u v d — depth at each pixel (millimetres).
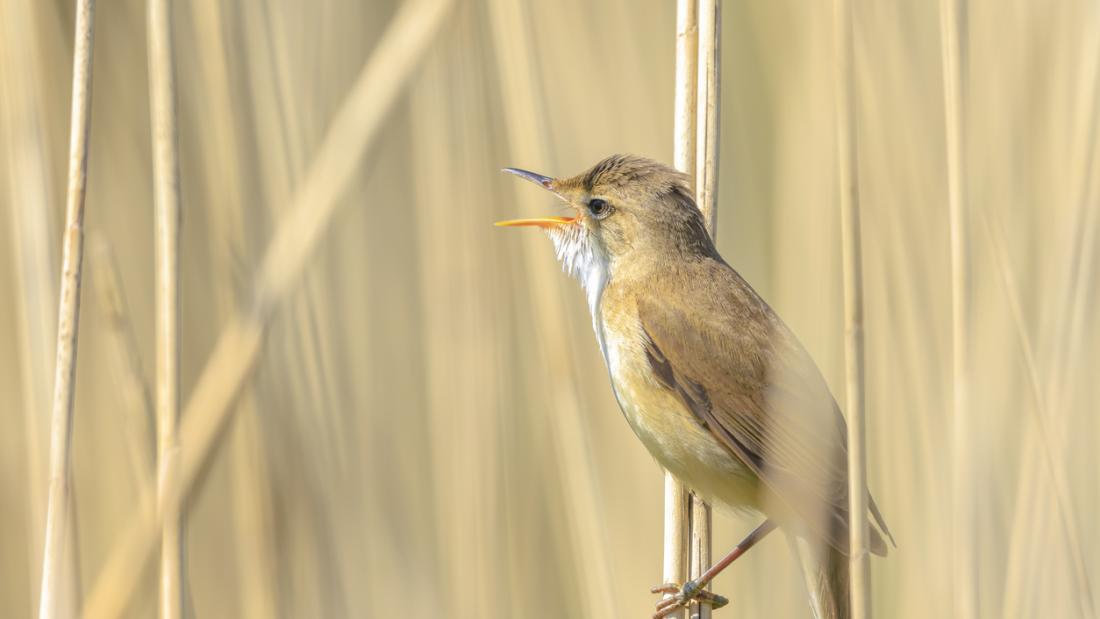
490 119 8867
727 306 7184
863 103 8055
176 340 6168
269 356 8109
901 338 7855
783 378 6836
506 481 8797
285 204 8156
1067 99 8109
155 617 7289
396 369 9398
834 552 6551
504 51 7793
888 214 7859
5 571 8945
